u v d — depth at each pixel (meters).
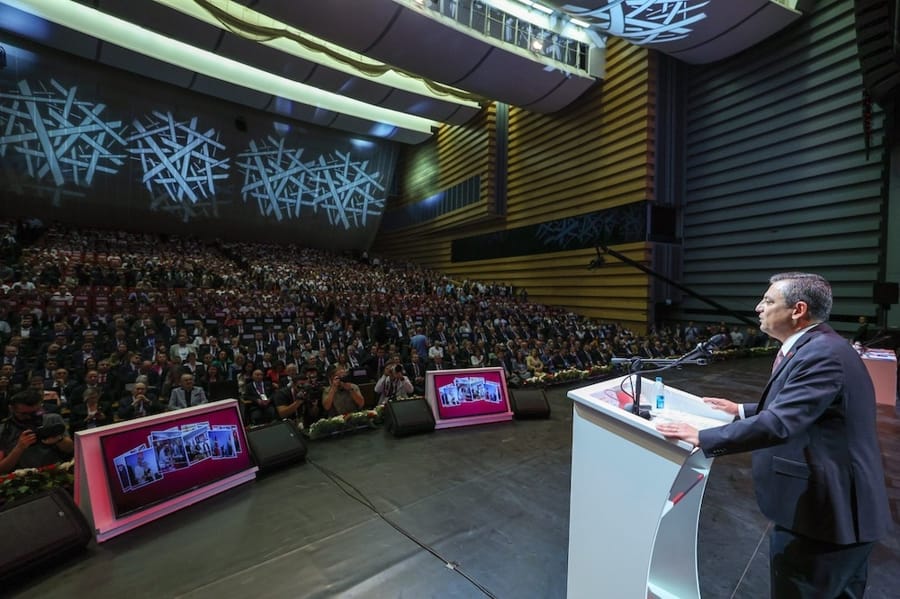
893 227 9.52
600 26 11.03
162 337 8.08
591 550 1.72
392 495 3.43
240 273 16.73
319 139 24.42
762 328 1.72
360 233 27.36
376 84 17.36
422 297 15.41
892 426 5.09
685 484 1.81
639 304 13.30
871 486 1.37
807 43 10.95
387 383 5.84
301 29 11.40
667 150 13.38
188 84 18.75
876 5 7.36
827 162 10.81
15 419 3.52
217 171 22.23
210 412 3.61
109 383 5.77
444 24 11.35
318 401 5.13
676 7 10.21
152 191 20.91
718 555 2.63
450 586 2.34
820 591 1.42
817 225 11.05
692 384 7.52
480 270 20.61
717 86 13.04
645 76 13.06
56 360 6.04
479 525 2.98
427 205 24.17
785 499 1.46
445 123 21.59
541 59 13.08
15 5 14.38
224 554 2.65
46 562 2.48
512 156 18.64
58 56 17.73
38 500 2.64
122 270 12.48
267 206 23.86
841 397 1.39
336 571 2.48
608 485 1.68
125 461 3.02
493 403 5.47
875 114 9.88
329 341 8.86
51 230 18.28
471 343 9.29
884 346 8.02
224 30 14.45
